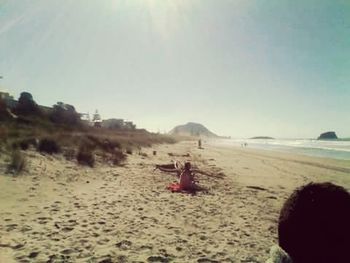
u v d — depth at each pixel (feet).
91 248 20.18
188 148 197.26
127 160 77.71
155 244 22.00
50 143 57.57
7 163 40.81
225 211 33.81
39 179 38.68
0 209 25.99
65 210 28.12
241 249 22.33
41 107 157.99
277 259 11.40
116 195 36.78
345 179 68.69
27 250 18.81
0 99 109.29
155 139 248.73
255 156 143.02
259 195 45.55
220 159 117.91
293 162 111.65
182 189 45.16
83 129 154.71
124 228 24.85
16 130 72.28
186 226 27.07
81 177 45.68
